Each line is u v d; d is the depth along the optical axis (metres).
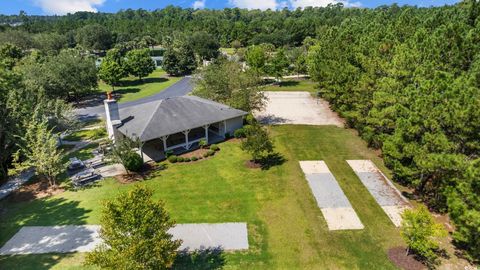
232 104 35.53
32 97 29.95
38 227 18.89
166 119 29.20
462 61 22.62
